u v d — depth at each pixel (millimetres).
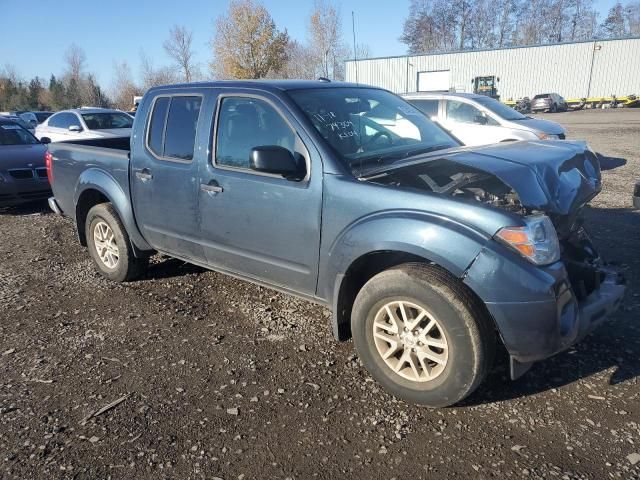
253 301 4773
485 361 2889
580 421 2943
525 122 10719
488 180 3523
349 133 3732
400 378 3191
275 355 3814
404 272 3023
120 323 4430
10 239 7301
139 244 4984
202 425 3049
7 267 6031
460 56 45438
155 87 4699
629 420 2932
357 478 2607
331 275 3400
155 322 4422
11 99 66125
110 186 4988
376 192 3174
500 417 3016
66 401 3330
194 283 5258
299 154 3566
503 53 44188
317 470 2668
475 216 2846
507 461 2668
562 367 3471
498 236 2789
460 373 2916
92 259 6098
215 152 4066
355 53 4836
